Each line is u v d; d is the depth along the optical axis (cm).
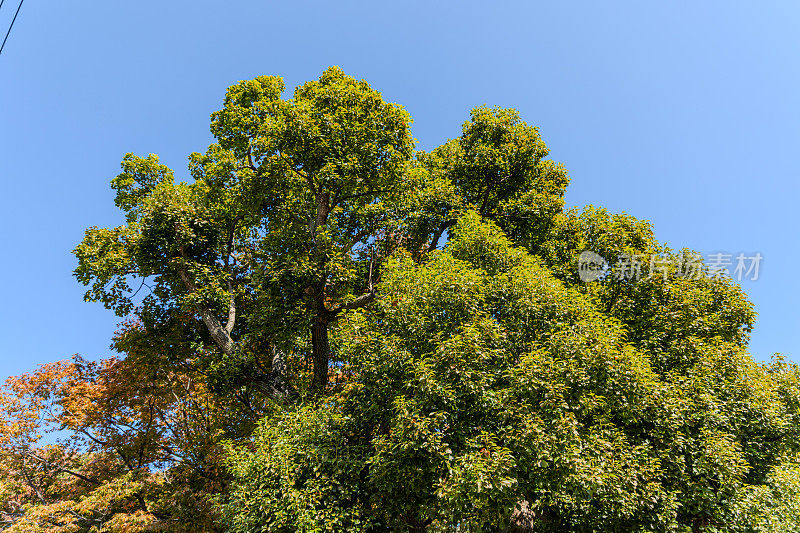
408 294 1054
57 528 1370
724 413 1024
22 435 1709
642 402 939
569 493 973
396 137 1451
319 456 950
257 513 921
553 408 834
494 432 879
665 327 1167
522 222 1667
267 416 1191
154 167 1711
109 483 1450
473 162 1698
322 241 1325
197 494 1519
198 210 1502
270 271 1308
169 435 1748
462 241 1248
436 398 869
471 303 1011
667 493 930
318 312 1363
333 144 1373
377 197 1562
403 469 866
